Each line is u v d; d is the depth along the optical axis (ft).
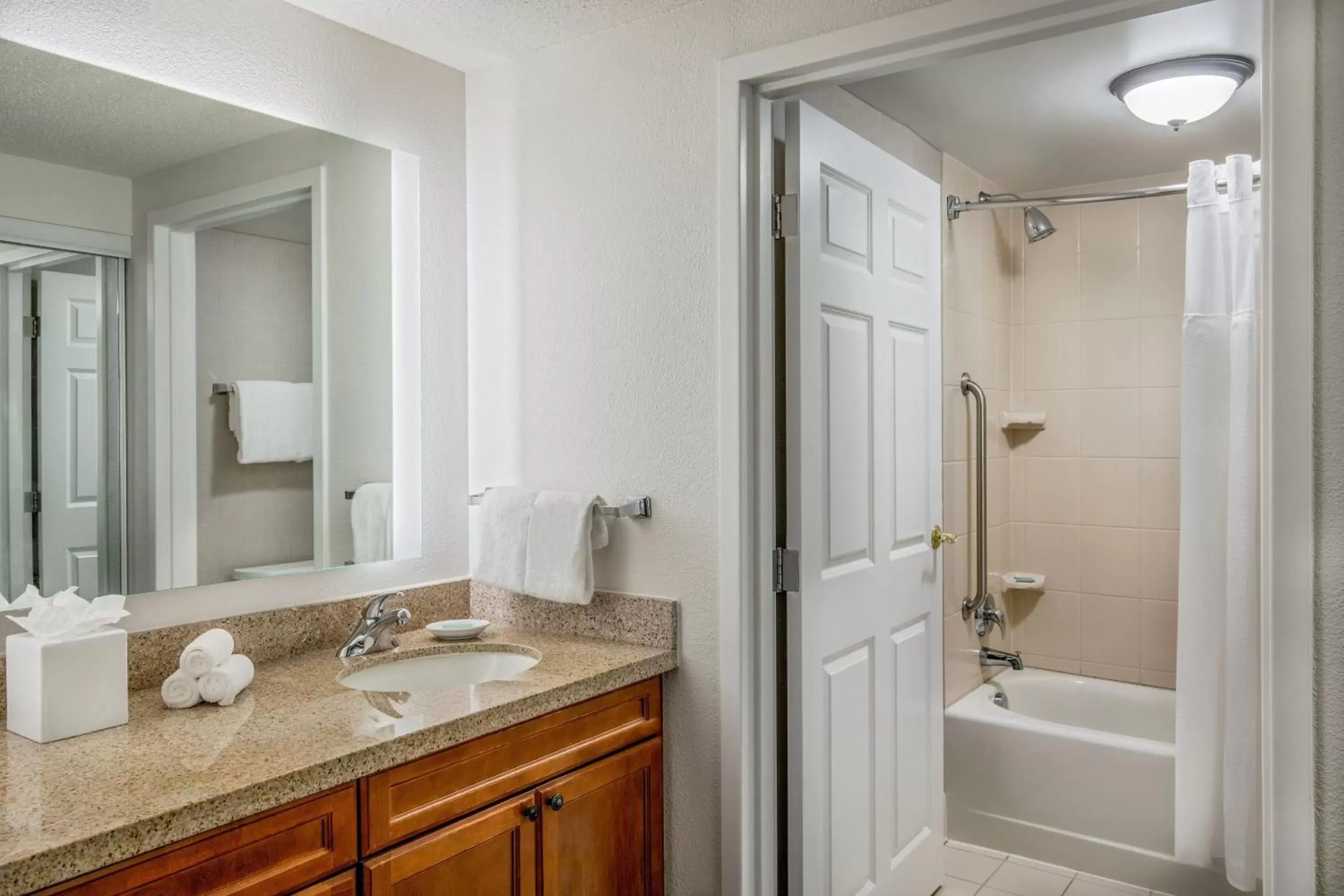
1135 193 9.09
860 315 7.27
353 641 6.25
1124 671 11.17
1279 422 4.50
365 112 6.98
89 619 4.83
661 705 6.56
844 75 5.96
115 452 5.59
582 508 6.64
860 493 7.25
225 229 6.16
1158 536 10.94
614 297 6.83
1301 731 4.47
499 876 5.27
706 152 6.34
